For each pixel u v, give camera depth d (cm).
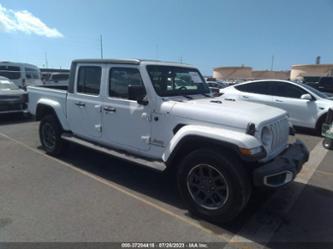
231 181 295
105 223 316
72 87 490
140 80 383
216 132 304
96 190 405
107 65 426
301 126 818
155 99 370
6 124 902
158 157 378
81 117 478
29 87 600
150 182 439
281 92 848
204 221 326
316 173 489
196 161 318
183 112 345
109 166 508
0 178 443
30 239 284
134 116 393
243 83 923
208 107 342
